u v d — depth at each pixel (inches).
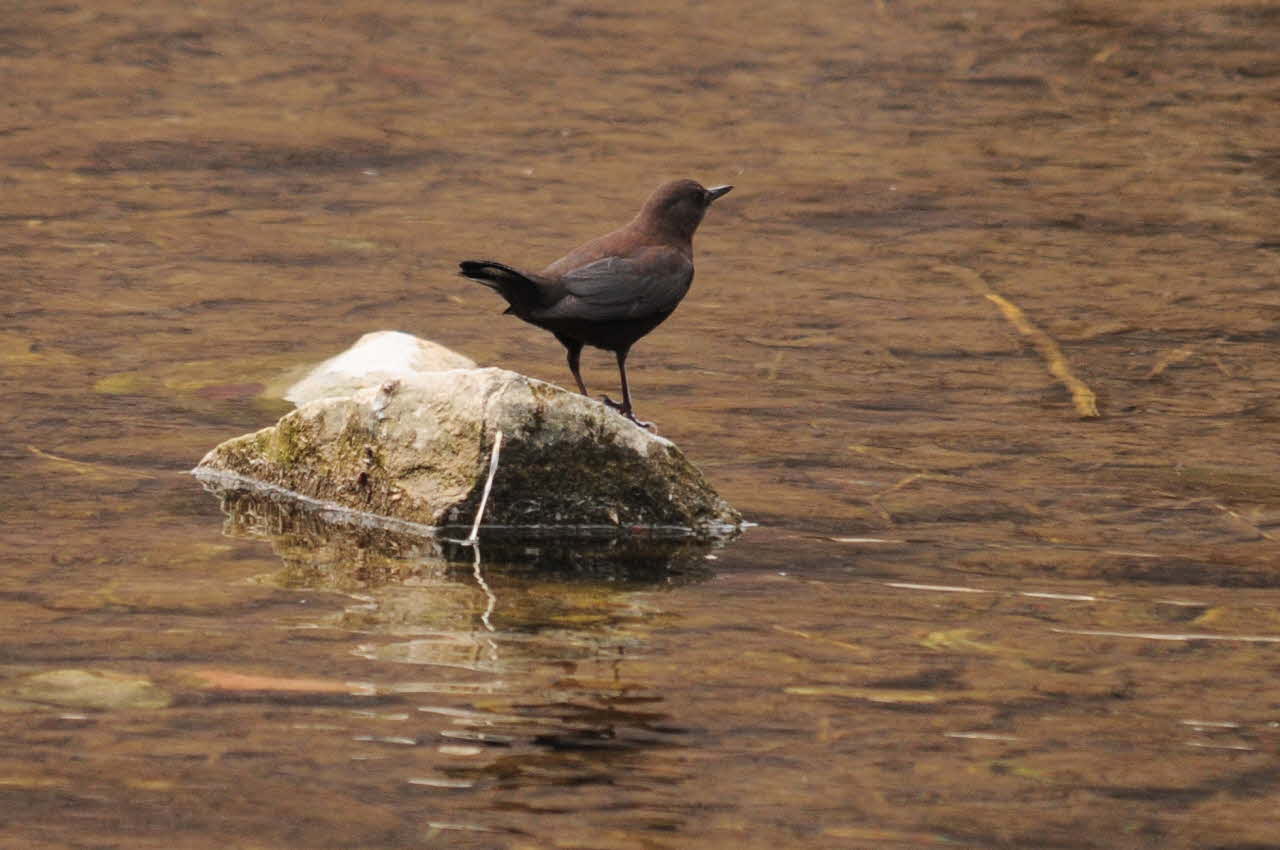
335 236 770.8
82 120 987.3
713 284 708.0
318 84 1096.2
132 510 412.8
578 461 405.7
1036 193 876.6
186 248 741.9
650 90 1104.8
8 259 709.9
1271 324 653.9
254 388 543.5
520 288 430.0
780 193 871.7
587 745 277.3
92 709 285.1
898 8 1337.4
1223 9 1332.4
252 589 353.4
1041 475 469.1
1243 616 351.6
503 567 376.2
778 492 448.5
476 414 402.6
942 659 321.4
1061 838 248.8
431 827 246.8
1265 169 928.3
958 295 695.7
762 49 1216.8
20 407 512.1
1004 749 279.3
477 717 285.7
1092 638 336.2
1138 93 1106.1
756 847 242.8
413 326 631.2
